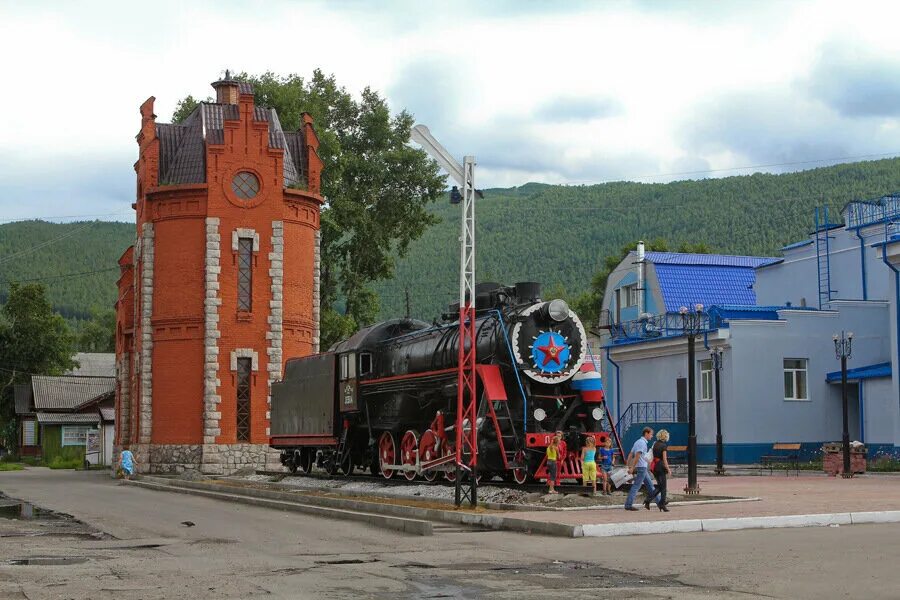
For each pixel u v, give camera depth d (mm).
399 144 63531
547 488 24281
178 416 44031
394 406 31266
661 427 43844
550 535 17219
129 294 51125
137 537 18062
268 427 44312
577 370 26297
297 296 45875
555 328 26234
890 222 38375
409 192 63156
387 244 62469
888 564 12875
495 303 28188
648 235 135375
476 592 11469
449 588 11781
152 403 44531
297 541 17203
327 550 15797
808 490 25516
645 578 12305
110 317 136750
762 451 41500
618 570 12977
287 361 40000
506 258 137250
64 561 14328
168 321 44500
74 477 49688
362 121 63094
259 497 28531
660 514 19219
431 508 21906
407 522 18812
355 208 58844
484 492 24188
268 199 45156
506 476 27922
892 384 36500
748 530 17203
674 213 141250
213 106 47156
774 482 29969
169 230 44812
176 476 41938
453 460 26688
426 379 29250
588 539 16406
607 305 57188
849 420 42594
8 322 89500
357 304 62719
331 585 12047
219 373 43875
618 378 50375
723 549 14664
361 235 60531
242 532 18875
